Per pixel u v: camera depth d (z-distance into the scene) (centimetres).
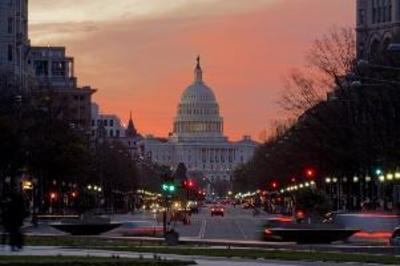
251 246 5956
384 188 14025
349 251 5388
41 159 12900
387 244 6038
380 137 10175
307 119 11994
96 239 6594
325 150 11588
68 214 15100
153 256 4375
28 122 11938
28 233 7925
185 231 10456
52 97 13988
